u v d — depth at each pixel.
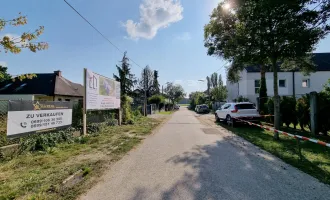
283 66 10.34
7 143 5.61
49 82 24.84
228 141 8.04
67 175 4.20
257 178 4.07
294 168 4.66
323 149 6.23
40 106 6.70
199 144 7.46
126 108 15.77
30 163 4.96
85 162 5.14
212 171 4.48
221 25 14.56
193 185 3.74
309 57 9.81
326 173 4.25
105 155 5.86
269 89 23.41
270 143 7.23
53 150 6.16
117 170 4.60
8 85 25.25
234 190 3.52
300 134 9.01
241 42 7.95
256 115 12.52
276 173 4.34
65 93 24.45
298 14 6.69
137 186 3.72
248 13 7.50
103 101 11.34
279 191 3.48
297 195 3.33
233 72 17.08
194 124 14.95
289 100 10.94
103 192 3.48
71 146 6.90
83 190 3.54
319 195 3.33
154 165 4.95
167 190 3.55
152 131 11.09
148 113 29.98
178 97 81.50
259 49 7.71
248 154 5.96
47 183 3.79
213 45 17.64
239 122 12.93
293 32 6.67
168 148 6.82
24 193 3.39
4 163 4.91
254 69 24.14
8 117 5.52
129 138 8.58
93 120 10.93
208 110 32.91
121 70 20.75
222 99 34.75
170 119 19.86
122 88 20.47
